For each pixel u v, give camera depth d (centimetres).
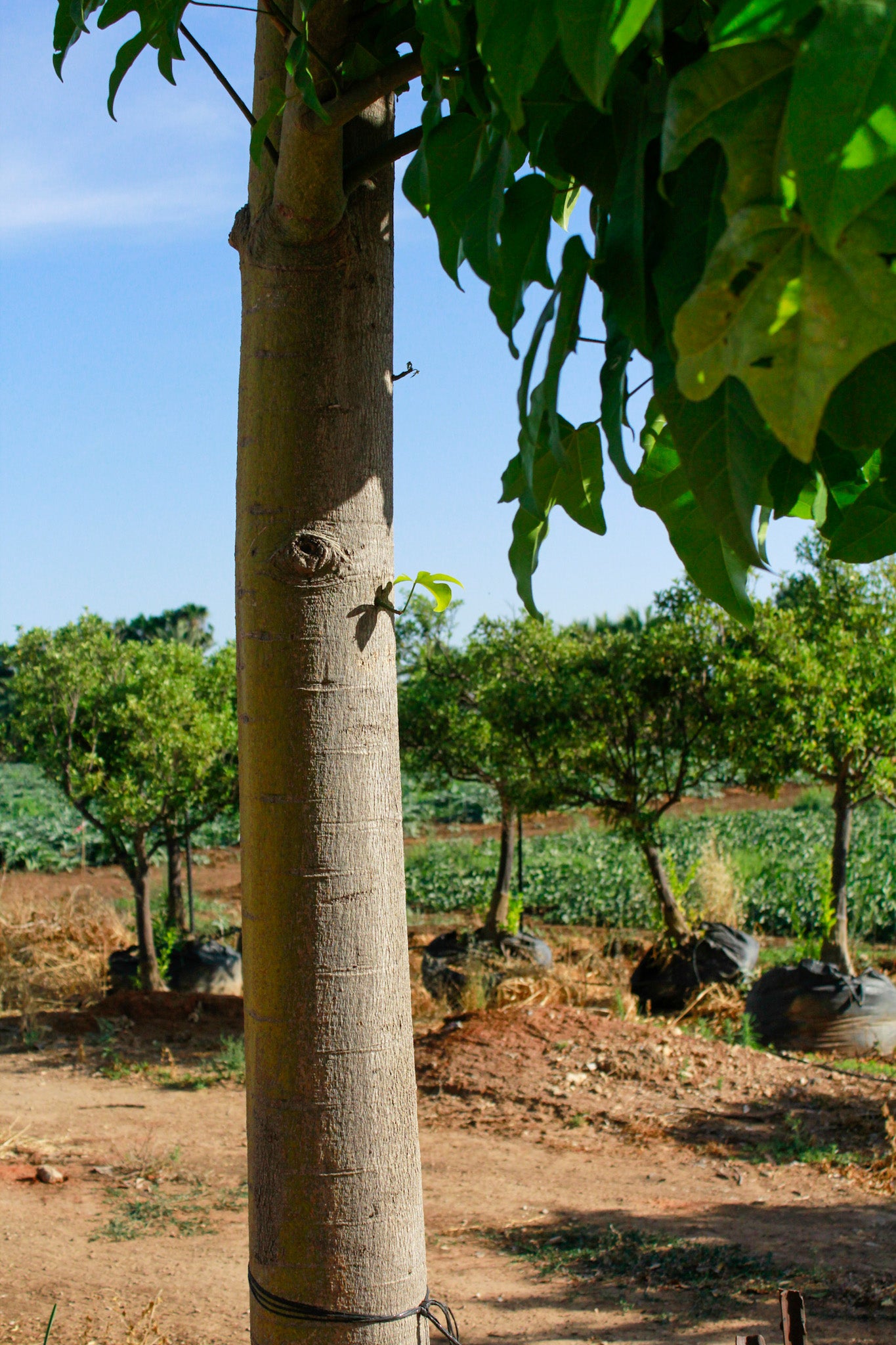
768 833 1933
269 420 164
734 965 982
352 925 166
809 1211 541
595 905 1539
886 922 1330
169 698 1037
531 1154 649
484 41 92
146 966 1073
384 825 171
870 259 66
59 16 173
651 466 125
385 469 174
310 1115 165
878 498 117
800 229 68
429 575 173
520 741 1034
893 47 65
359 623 168
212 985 1102
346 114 147
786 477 108
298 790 164
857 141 64
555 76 102
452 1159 645
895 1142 622
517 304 111
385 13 152
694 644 958
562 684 1019
